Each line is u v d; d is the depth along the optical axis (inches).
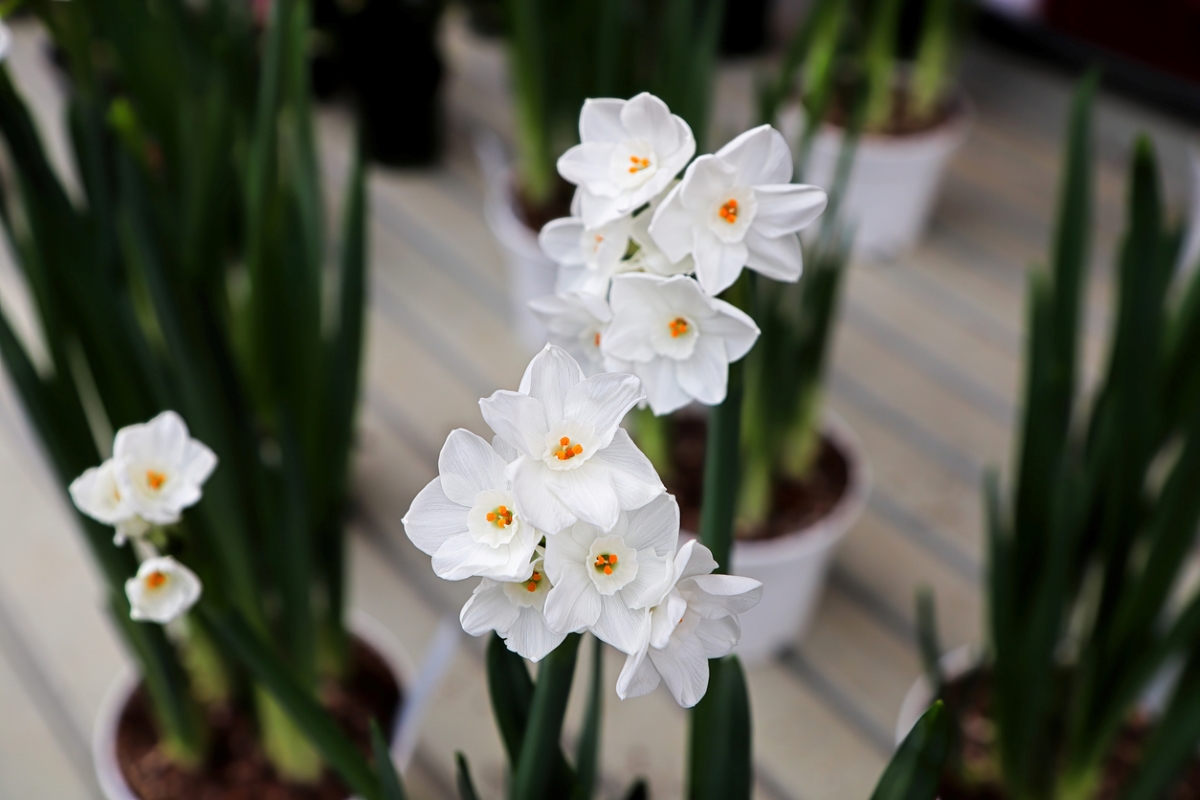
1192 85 59.4
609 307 18.0
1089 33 63.0
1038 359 24.4
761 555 32.1
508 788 20.6
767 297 29.0
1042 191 60.6
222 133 26.6
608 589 16.8
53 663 35.4
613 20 36.5
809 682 35.6
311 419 28.2
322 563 27.7
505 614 17.1
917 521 41.1
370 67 55.8
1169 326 25.8
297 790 27.6
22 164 23.3
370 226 56.3
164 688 25.6
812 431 35.1
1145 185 22.7
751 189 17.6
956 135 53.4
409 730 27.7
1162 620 29.8
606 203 17.8
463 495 16.8
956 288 53.6
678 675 17.2
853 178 52.5
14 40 69.5
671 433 34.5
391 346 48.8
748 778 20.0
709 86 31.0
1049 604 23.6
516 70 45.4
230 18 35.6
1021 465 25.0
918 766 18.6
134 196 23.1
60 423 24.3
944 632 37.0
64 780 32.1
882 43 52.2
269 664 22.0
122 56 33.4
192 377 24.1
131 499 19.9
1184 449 23.2
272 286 27.9
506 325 50.6
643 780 21.1
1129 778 25.0
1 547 39.3
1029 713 24.7
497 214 47.2
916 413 46.0
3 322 23.1
